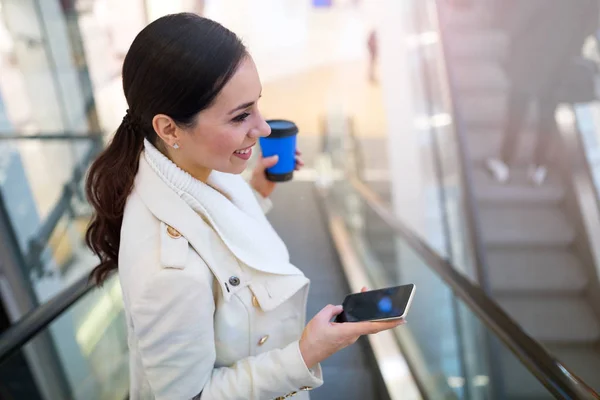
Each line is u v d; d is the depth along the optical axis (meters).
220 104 0.72
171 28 0.70
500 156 4.13
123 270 0.82
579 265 3.52
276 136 1.19
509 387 2.44
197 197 0.83
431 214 4.82
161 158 0.82
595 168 3.39
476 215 3.48
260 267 0.87
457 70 4.50
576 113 3.49
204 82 0.69
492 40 4.57
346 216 5.41
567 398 1.11
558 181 3.76
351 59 10.69
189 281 0.75
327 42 11.59
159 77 0.70
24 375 2.26
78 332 2.65
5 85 3.67
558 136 3.69
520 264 3.54
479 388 2.64
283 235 2.36
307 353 0.81
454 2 4.69
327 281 2.55
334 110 7.70
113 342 2.79
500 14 4.58
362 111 8.45
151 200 0.82
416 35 5.12
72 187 3.85
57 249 3.65
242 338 0.88
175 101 0.71
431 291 3.12
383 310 0.84
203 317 0.76
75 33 3.97
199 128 0.73
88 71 4.01
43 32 3.83
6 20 3.63
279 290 0.89
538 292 3.49
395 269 4.30
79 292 1.91
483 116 4.26
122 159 0.85
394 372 2.49
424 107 4.96
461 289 1.99
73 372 2.62
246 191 1.02
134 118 0.81
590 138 3.41
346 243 3.87
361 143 7.46
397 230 3.30
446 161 4.27
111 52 4.05
